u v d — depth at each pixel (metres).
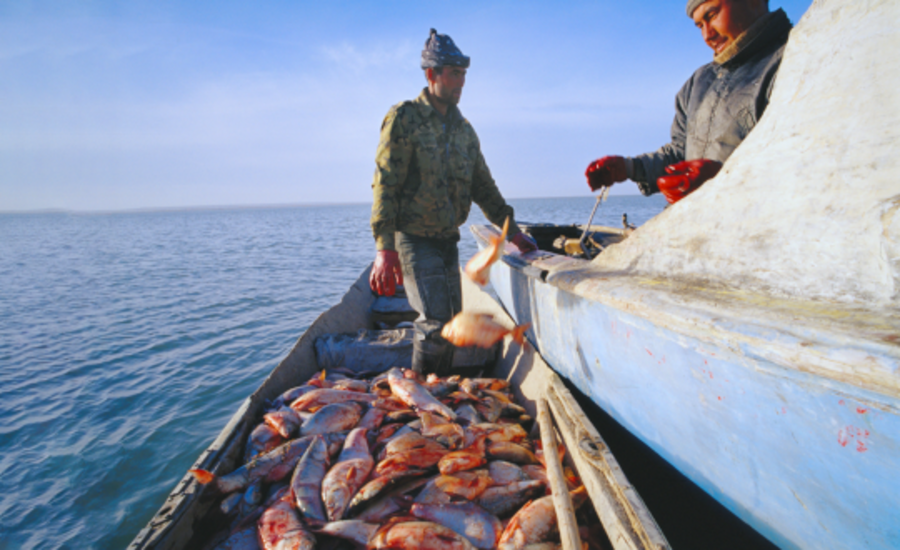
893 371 0.97
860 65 1.36
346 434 2.71
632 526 1.64
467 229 32.59
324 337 4.07
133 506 4.21
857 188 1.31
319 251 24.81
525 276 3.50
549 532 1.96
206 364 7.43
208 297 12.61
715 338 1.46
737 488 1.65
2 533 3.90
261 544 2.00
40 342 8.73
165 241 36.38
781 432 1.38
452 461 2.34
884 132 1.28
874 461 1.13
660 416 1.99
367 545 1.94
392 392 3.23
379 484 2.21
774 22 2.10
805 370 1.17
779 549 1.57
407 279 3.44
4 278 17.06
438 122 3.34
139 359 7.72
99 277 16.83
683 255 1.91
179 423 5.61
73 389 6.60
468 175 3.58
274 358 7.64
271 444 2.66
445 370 3.64
